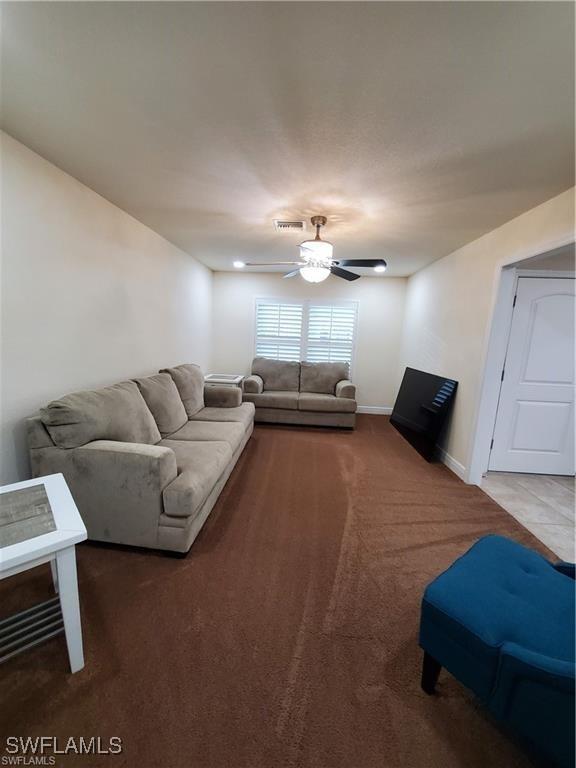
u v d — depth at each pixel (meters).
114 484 1.78
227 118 1.47
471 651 1.01
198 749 1.01
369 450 3.72
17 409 1.81
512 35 1.02
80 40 1.09
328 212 2.51
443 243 3.21
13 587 1.59
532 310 2.98
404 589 1.69
